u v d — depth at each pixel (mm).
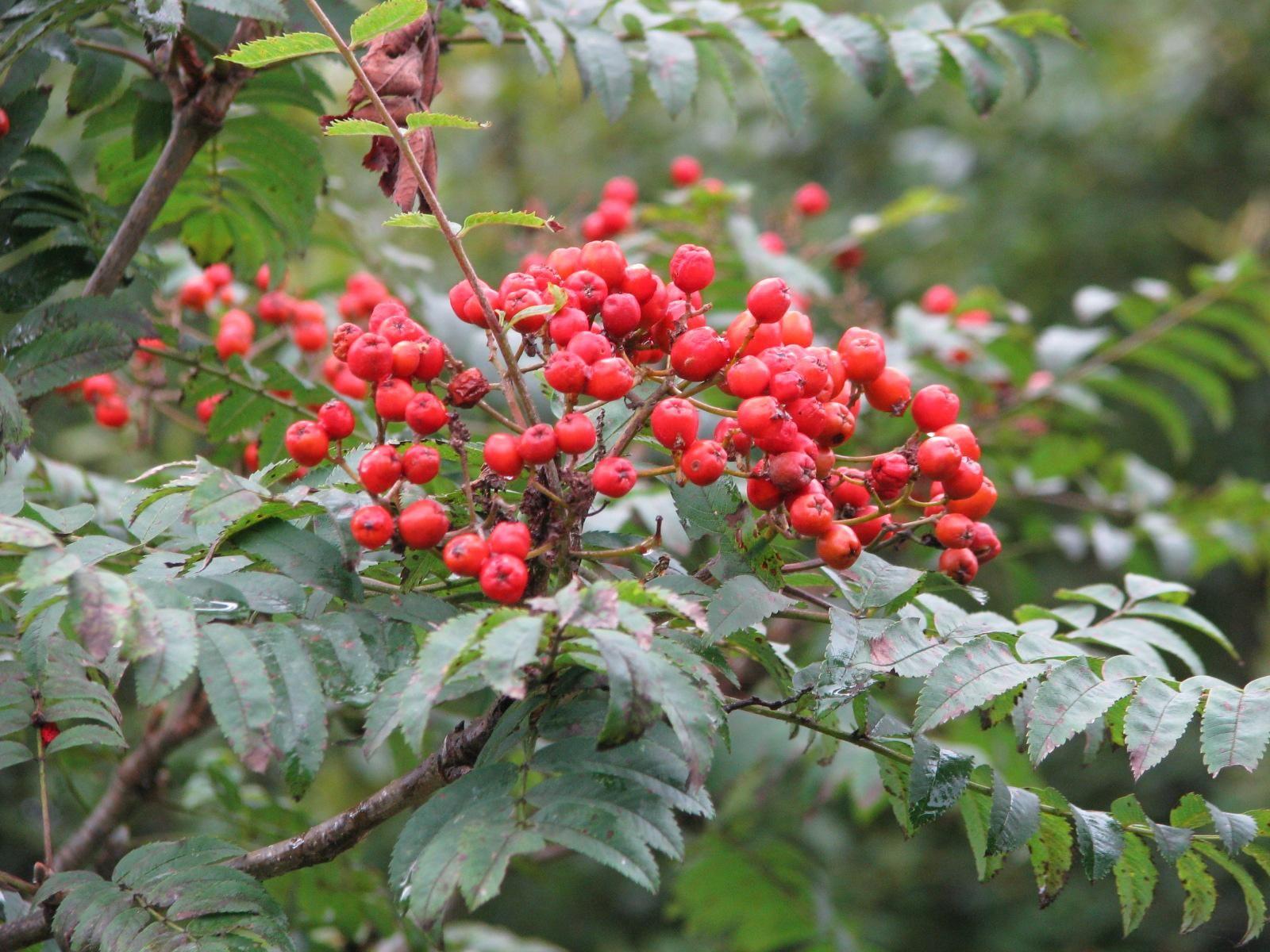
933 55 2660
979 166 8391
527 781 1541
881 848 7938
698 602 1706
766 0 2965
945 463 1774
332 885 3039
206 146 2707
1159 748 1591
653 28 2678
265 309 3164
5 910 1947
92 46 2422
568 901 7309
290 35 1577
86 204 2449
